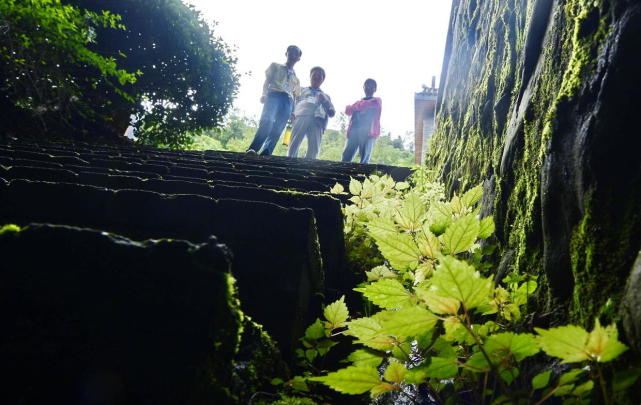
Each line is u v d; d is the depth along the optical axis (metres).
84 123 7.79
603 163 1.10
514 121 2.02
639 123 1.04
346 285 2.30
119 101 8.16
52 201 1.75
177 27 8.03
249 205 1.66
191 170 3.69
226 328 0.89
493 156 2.38
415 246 1.29
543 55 1.81
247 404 0.97
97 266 0.87
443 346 1.02
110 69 5.69
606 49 1.18
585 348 0.69
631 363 0.83
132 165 3.67
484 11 3.56
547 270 1.30
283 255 1.57
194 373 0.79
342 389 0.95
